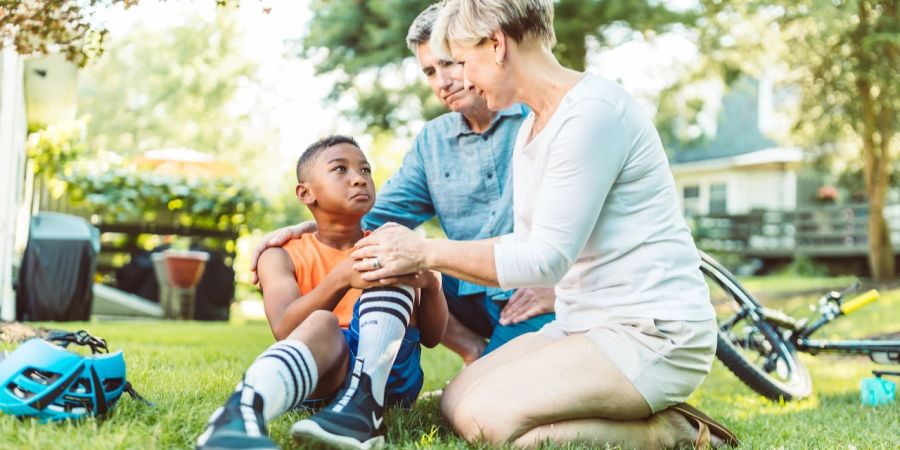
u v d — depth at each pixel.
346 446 1.73
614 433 2.04
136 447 1.68
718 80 12.64
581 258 2.11
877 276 12.84
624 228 2.06
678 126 13.33
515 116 2.84
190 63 26.30
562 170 1.98
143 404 2.00
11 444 1.67
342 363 1.95
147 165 11.18
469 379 2.18
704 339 2.06
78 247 6.94
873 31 10.20
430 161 2.95
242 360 3.72
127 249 9.65
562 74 2.08
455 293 2.97
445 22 2.09
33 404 1.78
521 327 2.73
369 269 1.95
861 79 10.80
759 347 3.77
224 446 1.47
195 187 9.47
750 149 21.05
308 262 2.24
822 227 17.20
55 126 8.94
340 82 10.83
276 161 26.42
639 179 2.05
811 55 11.02
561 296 2.20
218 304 9.13
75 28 2.67
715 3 10.46
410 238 1.96
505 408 1.99
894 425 2.72
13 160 5.97
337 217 2.24
